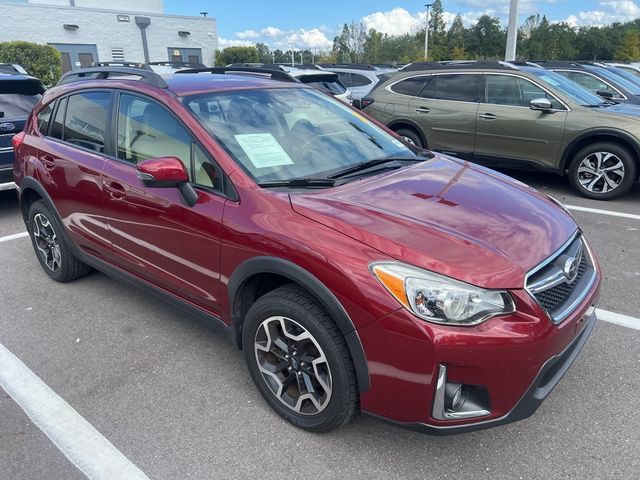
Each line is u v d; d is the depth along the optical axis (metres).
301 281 2.35
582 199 6.80
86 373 3.17
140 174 2.77
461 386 2.15
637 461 2.42
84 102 3.80
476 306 2.09
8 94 6.41
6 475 2.41
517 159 7.23
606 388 2.93
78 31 26.02
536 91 7.01
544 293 2.27
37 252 4.55
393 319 2.12
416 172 3.15
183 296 3.16
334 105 3.83
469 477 2.36
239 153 2.89
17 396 2.97
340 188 2.78
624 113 6.53
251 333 2.69
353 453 2.50
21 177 4.36
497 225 2.47
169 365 3.24
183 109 3.05
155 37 28.75
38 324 3.77
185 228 2.89
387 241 2.24
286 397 2.68
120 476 2.40
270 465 2.45
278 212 2.52
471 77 7.56
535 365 2.15
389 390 2.21
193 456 2.51
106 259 3.73
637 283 4.22
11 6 23.84
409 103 8.07
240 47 31.31
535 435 2.60
